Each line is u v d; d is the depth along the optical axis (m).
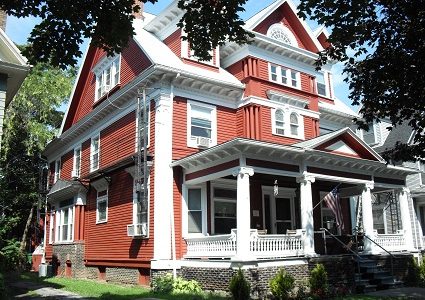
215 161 16.80
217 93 20.50
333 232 23.41
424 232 27.53
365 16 12.52
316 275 15.00
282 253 15.93
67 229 25.19
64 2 10.48
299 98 22.75
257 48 21.81
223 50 22.44
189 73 18.80
